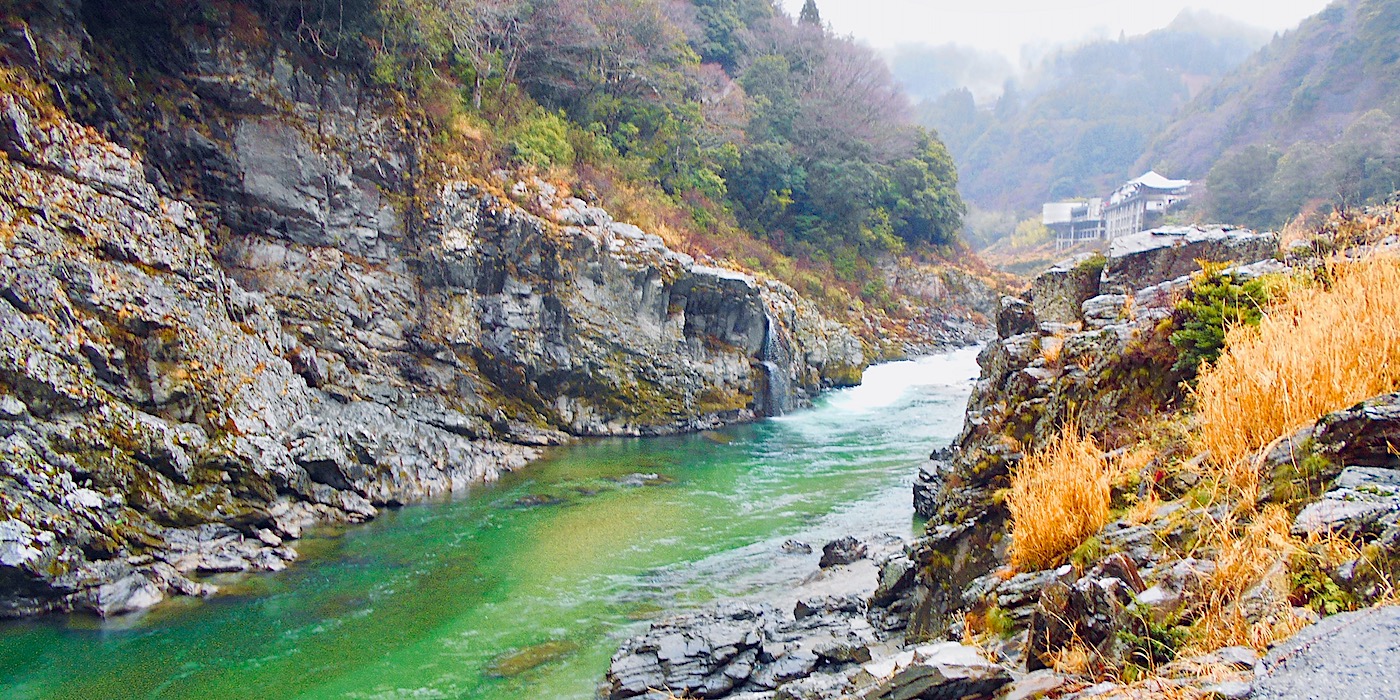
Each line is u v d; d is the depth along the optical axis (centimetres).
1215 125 10606
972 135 18412
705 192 4638
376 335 2427
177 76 2241
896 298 5944
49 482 1351
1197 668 399
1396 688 321
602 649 1173
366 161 2502
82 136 1725
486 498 1970
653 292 2958
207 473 1593
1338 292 762
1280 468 541
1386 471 484
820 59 6681
